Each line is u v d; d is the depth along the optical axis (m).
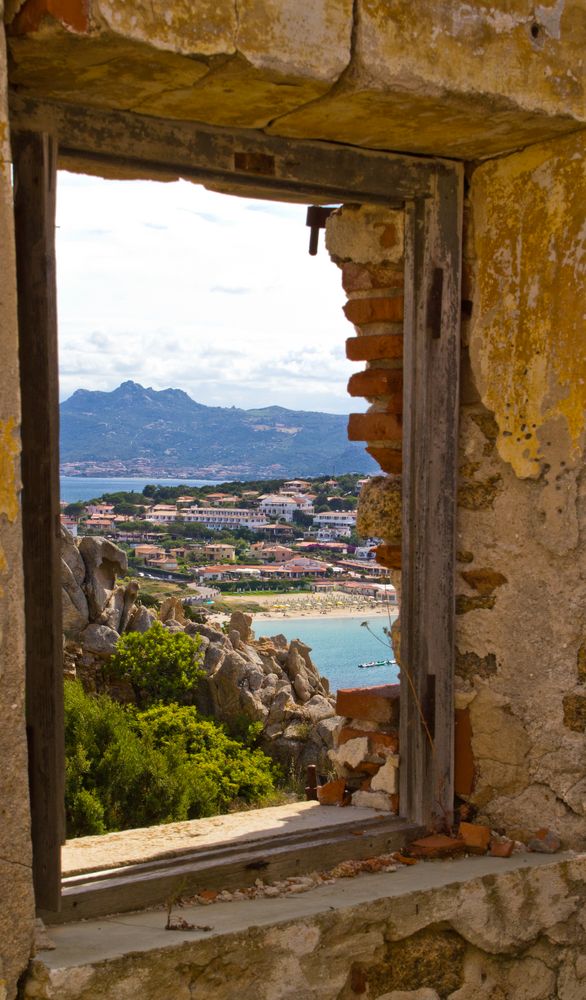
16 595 2.12
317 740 17.30
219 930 2.43
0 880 2.13
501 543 3.11
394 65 2.49
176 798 13.45
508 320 3.04
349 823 3.11
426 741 3.16
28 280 2.35
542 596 3.04
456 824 3.20
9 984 2.15
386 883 2.82
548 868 2.98
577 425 2.92
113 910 2.55
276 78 2.36
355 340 3.36
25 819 2.16
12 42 2.14
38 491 2.35
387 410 3.33
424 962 2.77
